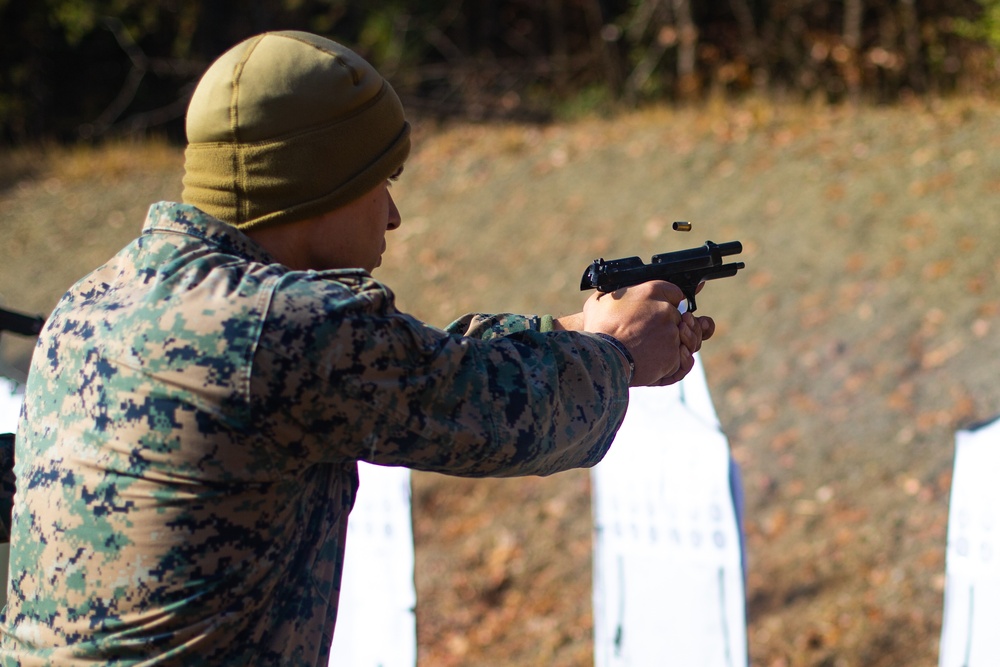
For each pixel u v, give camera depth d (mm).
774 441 5980
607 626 2527
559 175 9586
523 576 5617
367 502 2639
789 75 10766
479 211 9438
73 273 10125
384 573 2623
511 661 5098
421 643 5355
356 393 1200
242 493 1231
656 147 9531
